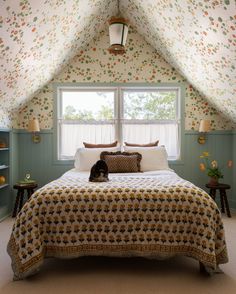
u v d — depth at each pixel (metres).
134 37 4.38
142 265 2.25
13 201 4.14
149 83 4.36
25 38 2.64
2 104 3.54
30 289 1.88
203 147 4.39
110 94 4.45
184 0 2.48
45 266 2.23
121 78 4.37
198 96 4.38
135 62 4.36
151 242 2.02
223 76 3.12
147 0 3.10
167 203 2.04
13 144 4.14
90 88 4.43
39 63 3.39
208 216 1.99
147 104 4.45
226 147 4.38
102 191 2.10
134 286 1.92
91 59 4.36
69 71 4.36
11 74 3.04
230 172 4.38
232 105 3.63
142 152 3.80
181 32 3.07
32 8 2.31
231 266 2.22
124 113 4.46
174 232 2.02
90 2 3.14
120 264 2.27
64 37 3.37
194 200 2.04
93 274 2.09
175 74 4.37
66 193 2.08
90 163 3.69
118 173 3.42
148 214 2.03
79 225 2.02
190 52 3.31
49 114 4.37
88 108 4.45
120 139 4.43
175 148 4.46
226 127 4.37
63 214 2.02
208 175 3.96
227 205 3.79
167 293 1.83
